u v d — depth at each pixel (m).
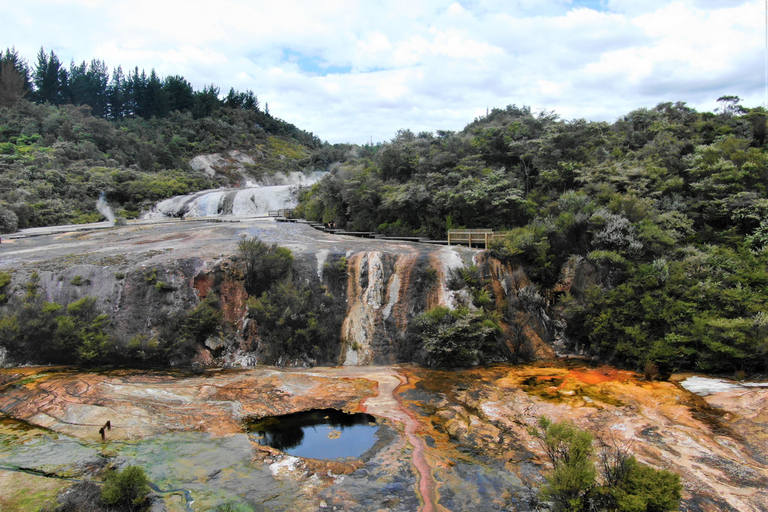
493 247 21.62
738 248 19.84
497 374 16.50
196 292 18.89
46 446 10.98
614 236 20.05
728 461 9.98
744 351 15.15
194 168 73.81
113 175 50.50
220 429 12.04
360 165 37.16
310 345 18.42
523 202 24.70
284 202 50.53
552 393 14.28
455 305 19.66
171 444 11.19
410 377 16.27
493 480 9.61
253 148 89.38
